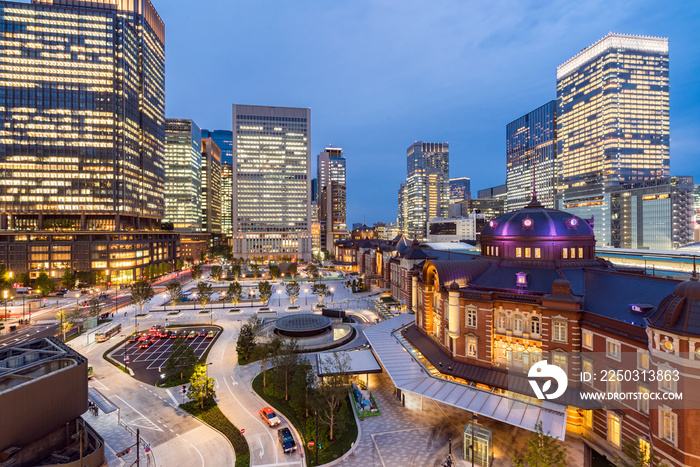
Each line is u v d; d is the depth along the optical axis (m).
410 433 42.81
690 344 27.86
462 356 49.78
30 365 39.59
